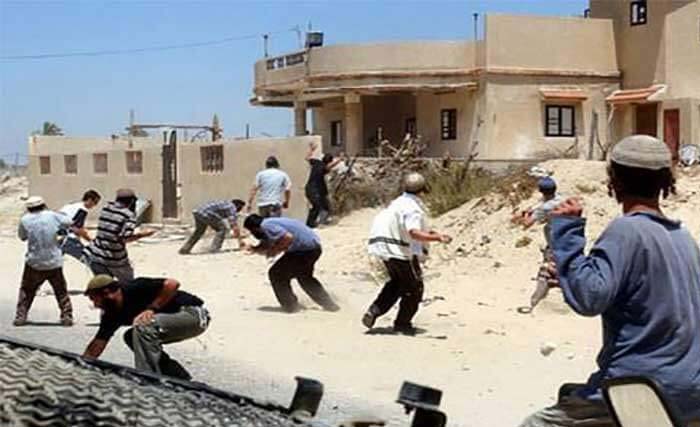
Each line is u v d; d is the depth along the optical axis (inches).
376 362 396.8
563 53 1400.1
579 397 152.6
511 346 424.2
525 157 1376.7
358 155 1384.1
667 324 144.9
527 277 595.5
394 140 1515.7
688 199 682.2
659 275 145.6
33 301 551.2
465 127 1391.5
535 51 1385.3
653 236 146.6
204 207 807.1
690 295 146.9
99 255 498.3
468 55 1378.0
